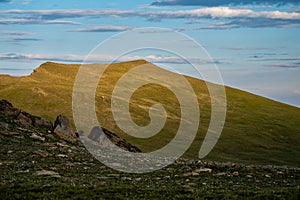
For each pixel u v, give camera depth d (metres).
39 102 140.00
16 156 59.62
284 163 119.06
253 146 136.75
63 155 62.97
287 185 48.38
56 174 48.94
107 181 46.16
